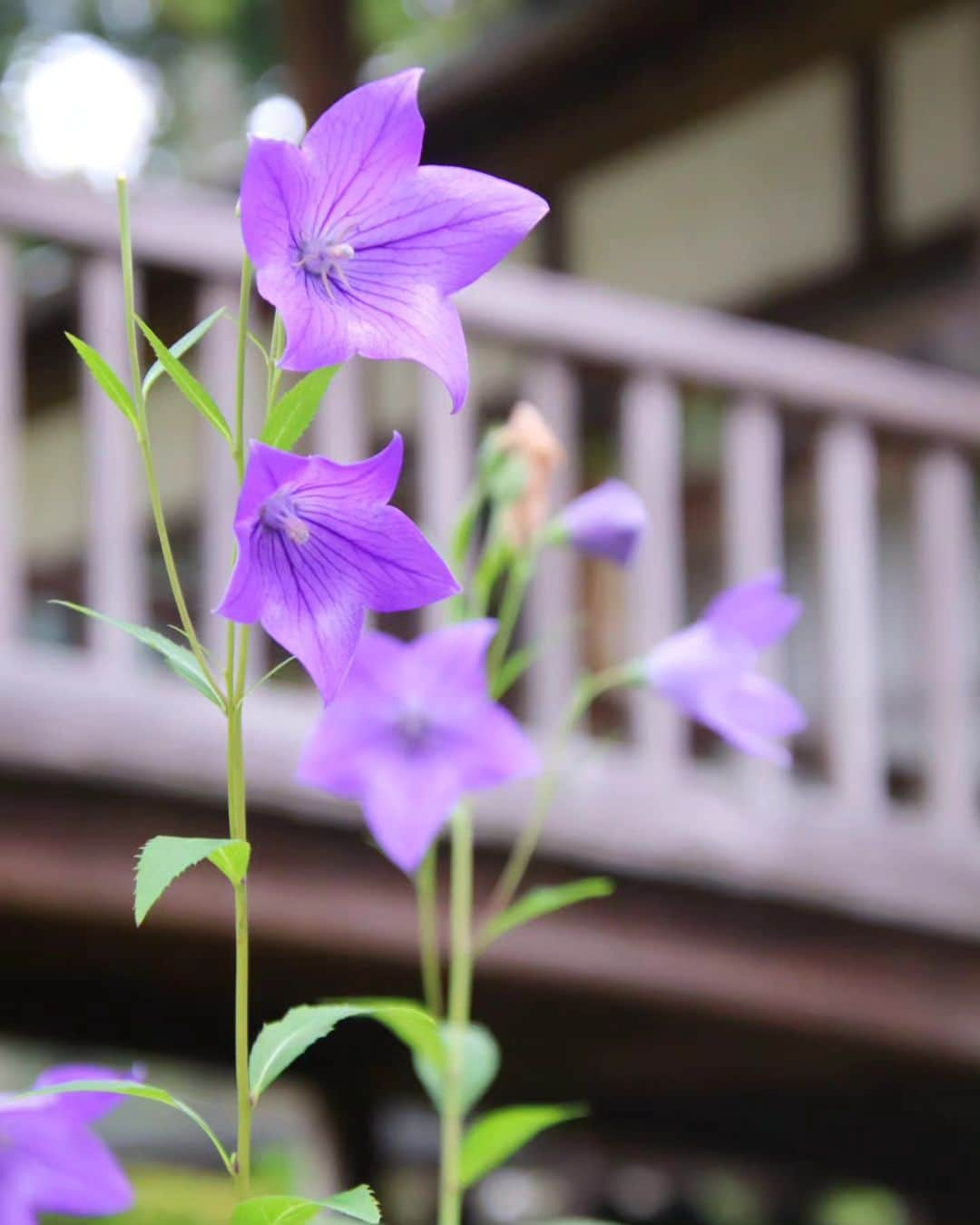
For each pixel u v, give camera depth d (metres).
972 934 4.49
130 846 3.76
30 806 3.69
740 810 4.28
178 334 7.15
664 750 4.29
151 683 3.77
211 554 3.94
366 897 4.01
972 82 7.54
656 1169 9.54
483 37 8.86
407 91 1.08
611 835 4.12
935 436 4.72
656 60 8.20
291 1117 10.38
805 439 7.89
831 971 4.45
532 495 2.14
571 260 8.92
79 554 10.03
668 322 4.40
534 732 4.15
